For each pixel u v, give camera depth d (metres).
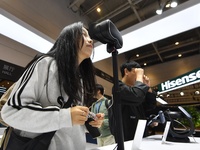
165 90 2.52
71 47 0.58
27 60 4.16
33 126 0.43
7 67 3.60
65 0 5.32
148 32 1.42
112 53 0.66
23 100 0.44
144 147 0.84
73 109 0.46
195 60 7.73
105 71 7.18
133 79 1.28
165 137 1.02
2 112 0.45
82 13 5.74
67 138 0.54
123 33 1.45
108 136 1.63
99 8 5.26
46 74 0.52
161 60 8.27
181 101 5.65
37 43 1.61
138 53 8.12
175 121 1.15
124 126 1.14
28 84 0.47
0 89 1.67
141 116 1.26
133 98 0.87
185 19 1.27
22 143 0.46
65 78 0.53
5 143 0.50
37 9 4.25
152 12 5.05
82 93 0.65
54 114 0.44
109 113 1.11
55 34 4.59
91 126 0.65
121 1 4.96
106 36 0.63
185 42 6.86
